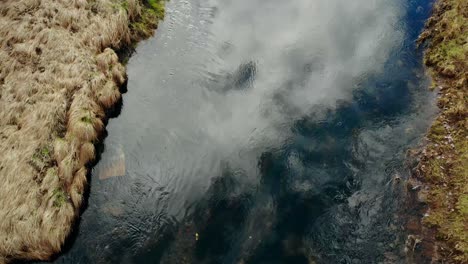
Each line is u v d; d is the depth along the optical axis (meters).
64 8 17.31
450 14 16.95
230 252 10.90
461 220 10.72
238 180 12.66
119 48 17.23
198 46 17.94
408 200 11.52
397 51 16.83
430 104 14.24
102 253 11.02
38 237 10.66
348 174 12.42
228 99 15.45
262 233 11.24
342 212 11.47
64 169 12.12
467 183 11.44
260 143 13.63
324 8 20.25
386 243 10.64
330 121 14.11
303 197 11.98
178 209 12.00
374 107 14.48
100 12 17.69
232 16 19.86
